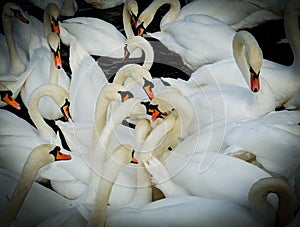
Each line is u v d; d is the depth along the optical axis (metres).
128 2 10.41
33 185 6.53
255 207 5.95
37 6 12.11
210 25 9.51
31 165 5.94
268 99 7.59
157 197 6.78
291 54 10.08
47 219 6.13
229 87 8.02
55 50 8.52
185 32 9.56
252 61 7.45
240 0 10.34
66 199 6.52
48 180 7.00
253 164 6.88
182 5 11.98
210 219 5.85
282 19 10.48
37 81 8.98
